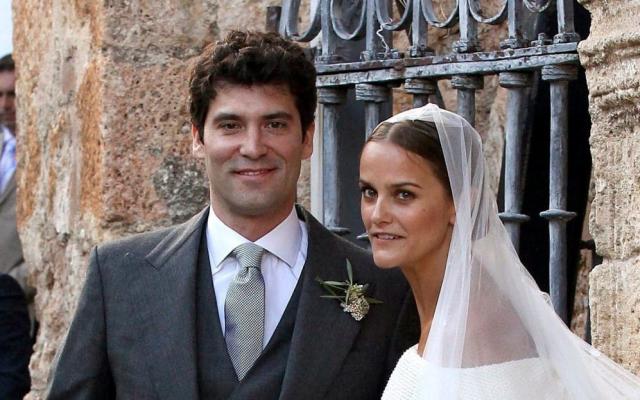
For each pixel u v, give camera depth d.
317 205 6.03
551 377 3.63
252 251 4.16
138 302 4.12
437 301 3.80
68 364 4.13
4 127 7.80
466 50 4.86
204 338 4.08
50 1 6.64
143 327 4.09
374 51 5.20
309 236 4.24
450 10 6.27
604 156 4.14
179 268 4.15
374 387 4.11
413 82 5.02
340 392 4.06
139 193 5.98
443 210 3.77
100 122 5.96
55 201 6.58
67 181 6.43
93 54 6.09
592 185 5.66
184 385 4.00
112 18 5.98
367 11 5.22
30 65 6.99
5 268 7.31
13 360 6.08
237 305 4.11
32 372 6.76
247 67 4.04
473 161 3.77
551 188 4.62
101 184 5.95
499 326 3.67
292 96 4.10
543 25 5.19
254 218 4.16
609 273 4.12
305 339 4.06
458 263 3.66
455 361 3.56
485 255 3.74
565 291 4.62
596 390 3.65
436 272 3.80
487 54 4.77
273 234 4.18
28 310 6.90
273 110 4.05
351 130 5.78
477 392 3.53
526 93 5.23
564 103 4.60
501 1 6.24
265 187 4.08
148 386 4.04
